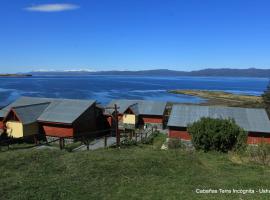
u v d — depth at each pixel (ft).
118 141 95.76
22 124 125.08
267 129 122.93
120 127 169.58
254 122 127.03
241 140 73.87
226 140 72.59
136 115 176.35
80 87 554.87
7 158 56.44
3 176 47.26
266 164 59.00
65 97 365.40
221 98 400.26
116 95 406.21
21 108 130.52
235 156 64.80
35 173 48.98
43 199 38.63
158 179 47.26
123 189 42.37
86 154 62.18
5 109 144.25
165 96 412.57
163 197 39.37
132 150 73.15
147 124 180.55
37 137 129.90
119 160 55.77
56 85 606.14
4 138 123.75
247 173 51.90
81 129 131.95
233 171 53.21
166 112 195.42
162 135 146.92
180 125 127.95
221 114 132.46
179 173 50.90
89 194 40.52
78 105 137.90
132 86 622.95
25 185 42.83
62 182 44.55
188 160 58.49
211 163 58.80
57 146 100.73
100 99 351.67
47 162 54.80
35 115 132.36
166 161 56.70
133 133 136.67
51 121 128.16
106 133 146.72
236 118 129.59
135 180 46.44
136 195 40.16
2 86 544.21
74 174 48.34
